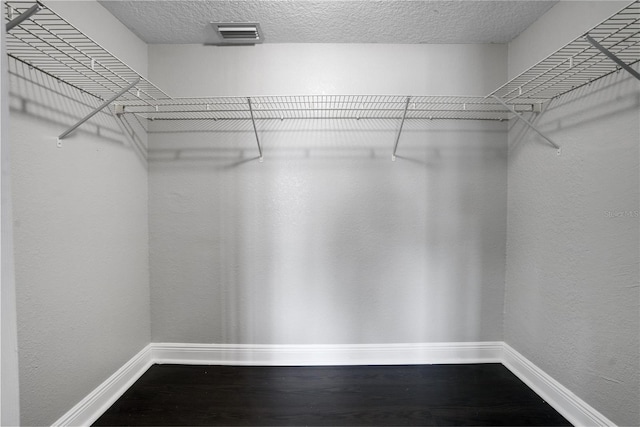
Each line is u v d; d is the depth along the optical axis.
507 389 1.58
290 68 1.79
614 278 1.16
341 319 1.84
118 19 1.54
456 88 1.81
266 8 1.47
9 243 0.53
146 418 1.37
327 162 1.81
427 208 1.83
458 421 1.35
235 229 1.82
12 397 0.54
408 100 1.57
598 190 1.22
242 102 1.79
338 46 1.79
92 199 1.38
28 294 1.08
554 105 1.45
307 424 1.33
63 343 1.22
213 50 1.79
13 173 1.02
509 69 1.80
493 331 1.84
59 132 1.20
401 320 1.84
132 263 1.67
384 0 1.41
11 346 0.53
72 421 1.25
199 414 1.39
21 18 0.84
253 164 1.81
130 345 1.65
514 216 1.76
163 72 1.79
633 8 1.07
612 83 1.16
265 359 1.83
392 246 1.83
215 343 1.83
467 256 1.84
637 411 1.08
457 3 1.43
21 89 1.05
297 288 1.83
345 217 1.82
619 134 1.13
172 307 1.83
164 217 1.81
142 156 1.76
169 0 1.40
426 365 1.82
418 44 1.80
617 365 1.15
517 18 1.55
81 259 1.31
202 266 1.83
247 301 1.83
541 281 1.54
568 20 1.36
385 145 1.81
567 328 1.38
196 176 1.81
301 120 1.80
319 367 1.79
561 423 1.34
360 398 1.51
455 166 1.82
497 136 1.82
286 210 1.82
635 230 1.09
